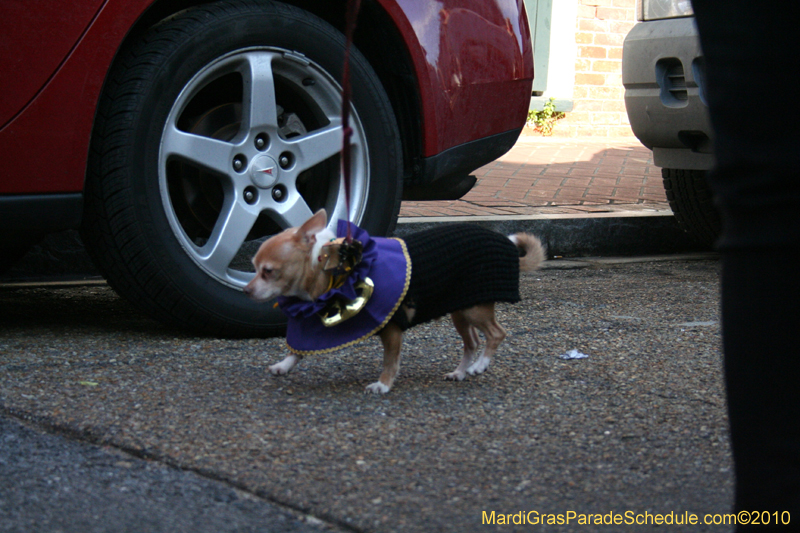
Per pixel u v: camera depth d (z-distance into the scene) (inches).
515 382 109.3
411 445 86.0
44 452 82.4
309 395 102.4
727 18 46.4
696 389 106.3
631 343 129.9
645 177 307.6
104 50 116.5
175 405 96.8
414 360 120.4
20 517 68.7
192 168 136.9
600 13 440.5
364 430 90.2
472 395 103.7
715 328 140.7
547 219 217.6
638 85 185.3
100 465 79.7
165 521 68.7
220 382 106.9
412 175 150.4
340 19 145.7
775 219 44.9
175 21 125.0
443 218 210.8
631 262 215.0
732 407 47.7
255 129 130.3
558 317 148.2
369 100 140.6
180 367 113.3
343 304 99.9
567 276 193.9
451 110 148.6
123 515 69.6
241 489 75.2
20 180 112.3
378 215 144.1
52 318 142.9
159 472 78.5
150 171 121.7
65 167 115.0
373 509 70.9
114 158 119.0
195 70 125.5
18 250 154.6
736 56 45.9
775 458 45.9
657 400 101.8
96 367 111.9
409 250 103.2
